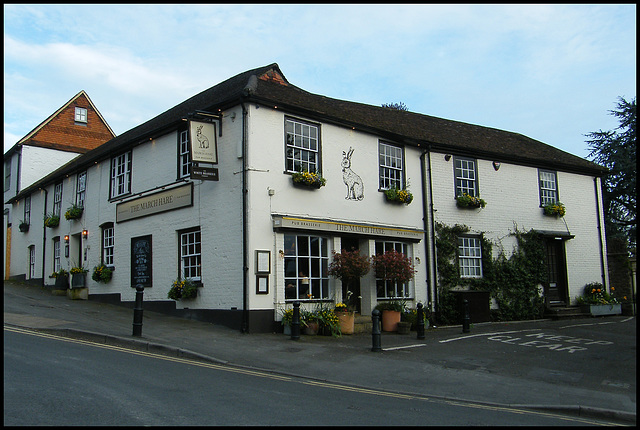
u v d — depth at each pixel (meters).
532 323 18.41
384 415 6.57
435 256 17.98
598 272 22.27
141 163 17.62
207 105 14.74
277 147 14.23
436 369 10.05
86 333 11.48
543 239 20.66
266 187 13.80
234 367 9.52
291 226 13.81
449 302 17.88
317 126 15.43
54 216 22.78
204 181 14.84
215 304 14.05
